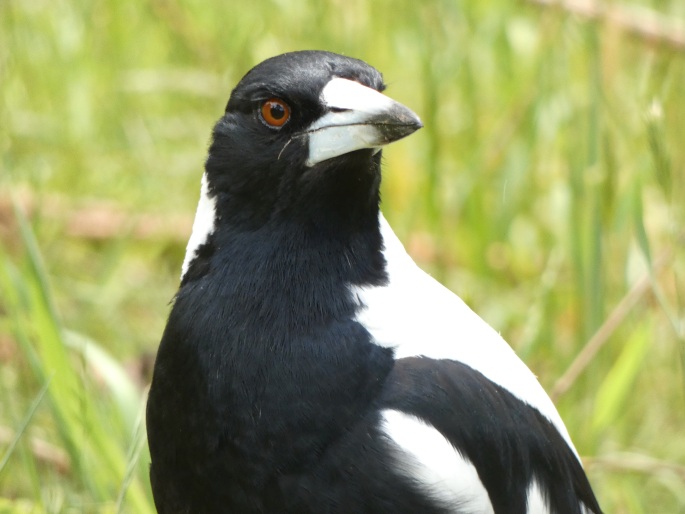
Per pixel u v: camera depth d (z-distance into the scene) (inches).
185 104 592.4
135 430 341.4
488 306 512.4
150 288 530.6
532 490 312.2
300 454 290.0
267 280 303.3
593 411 425.1
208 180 316.8
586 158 478.6
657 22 555.2
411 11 559.2
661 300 392.8
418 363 298.4
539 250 540.1
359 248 307.7
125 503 363.9
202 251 314.3
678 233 473.7
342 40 557.3
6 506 366.6
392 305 304.2
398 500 288.5
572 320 507.2
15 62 574.9
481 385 304.2
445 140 559.8
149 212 561.9
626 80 536.4
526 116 541.3
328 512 289.9
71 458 370.3
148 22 614.9
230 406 294.2
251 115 311.0
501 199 530.9
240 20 575.8
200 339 301.4
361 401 292.4
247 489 294.5
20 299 385.1
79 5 603.5
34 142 566.6
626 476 419.2
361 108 302.5
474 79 561.9
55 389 370.0
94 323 503.5
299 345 295.6
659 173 393.4
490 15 578.6
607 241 477.7
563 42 539.8
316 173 303.3
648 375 481.1
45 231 528.1
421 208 545.0
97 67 602.2
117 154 580.1
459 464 294.5
